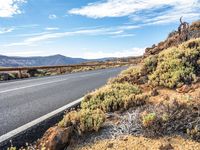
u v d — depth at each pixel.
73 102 8.88
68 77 20.58
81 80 17.12
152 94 7.52
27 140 5.73
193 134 4.95
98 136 5.36
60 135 5.12
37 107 8.47
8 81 19.44
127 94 7.39
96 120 5.70
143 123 5.36
